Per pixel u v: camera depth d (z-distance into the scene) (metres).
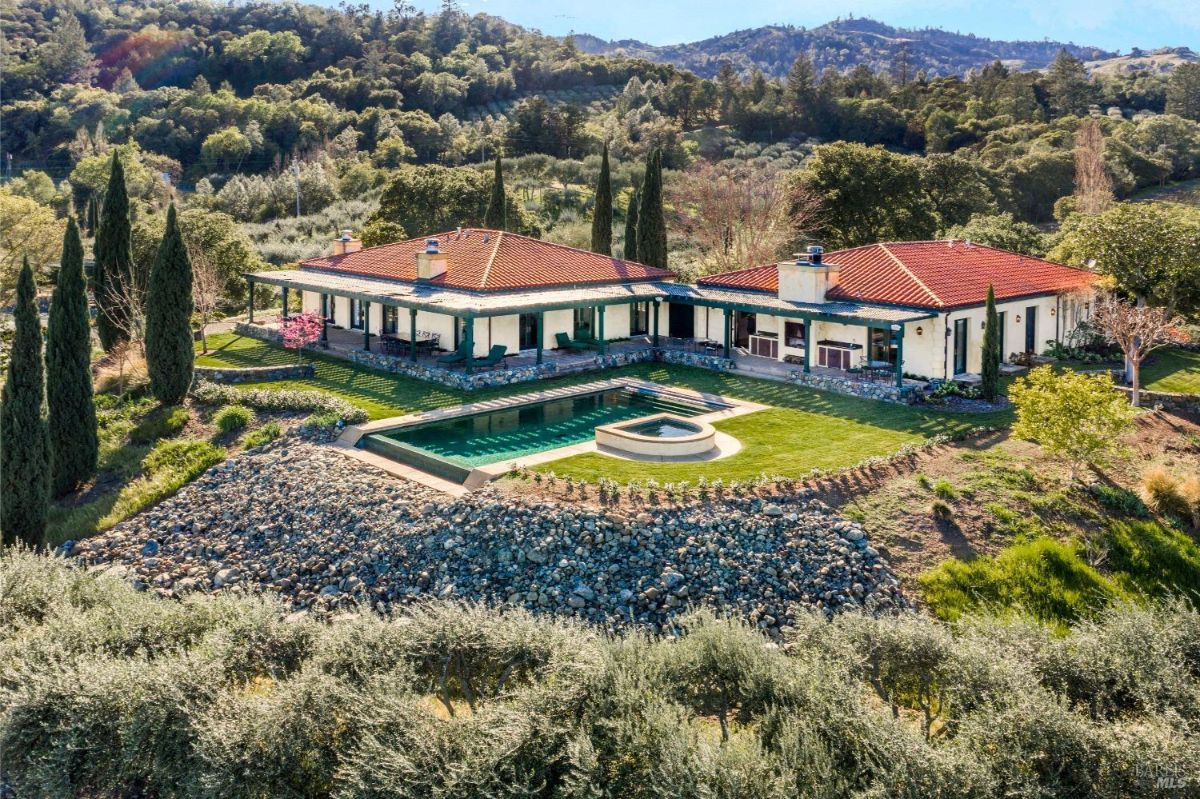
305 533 23.47
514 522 21.59
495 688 13.11
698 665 12.59
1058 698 12.03
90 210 76.38
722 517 21.58
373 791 10.43
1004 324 37.06
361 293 40.28
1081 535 21.39
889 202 61.72
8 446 23.69
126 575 22.48
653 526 21.30
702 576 19.89
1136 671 12.27
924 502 22.50
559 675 11.97
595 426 30.02
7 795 11.77
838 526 21.30
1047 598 19.39
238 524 24.52
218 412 31.48
